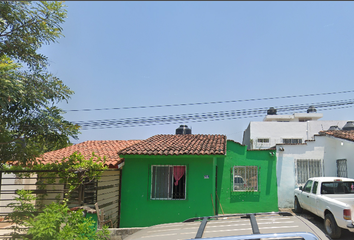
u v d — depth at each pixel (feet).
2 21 18.89
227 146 42.32
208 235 10.20
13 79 17.19
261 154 42.22
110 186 33.45
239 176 41.78
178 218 32.78
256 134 71.46
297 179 41.68
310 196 31.94
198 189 33.12
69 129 21.75
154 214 33.01
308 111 109.81
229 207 40.81
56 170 22.56
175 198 33.42
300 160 42.29
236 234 10.00
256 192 41.09
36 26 20.44
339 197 29.60
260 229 10.26
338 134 40.34
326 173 41.98
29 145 21.29
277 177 41.63
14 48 20.25
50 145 22.25
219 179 41.45
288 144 42.57
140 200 33.40
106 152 39.04
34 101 19.63
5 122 19.24
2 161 20.42
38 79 20.58
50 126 20.68
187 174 33.53
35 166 23.68
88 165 23.18
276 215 12.82
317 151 42.45
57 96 21.35
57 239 17.21
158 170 34.09
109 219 30.25
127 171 34.09
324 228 29.71
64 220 19.19
